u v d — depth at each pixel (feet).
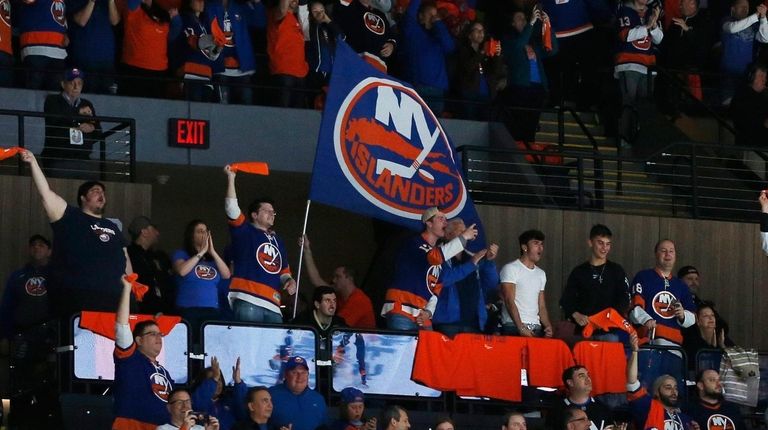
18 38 103.19
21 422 80.53
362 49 105.09
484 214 98.53
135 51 102.01
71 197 92.99
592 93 114.11
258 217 81.76
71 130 93.66
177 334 78.69
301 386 77.61
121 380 74.28
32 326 80.59
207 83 101.04
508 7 111.65
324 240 107.86
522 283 85.97
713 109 114.01
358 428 77.00
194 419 70.79
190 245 82.53
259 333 79.82
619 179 103.76
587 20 115.34
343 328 81.25
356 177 87.15
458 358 82.33
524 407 84.74
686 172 108.27
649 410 83.10
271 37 103.65
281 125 102.42
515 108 106.52
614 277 88.02
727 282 101.71
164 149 100.32
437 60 105.09
